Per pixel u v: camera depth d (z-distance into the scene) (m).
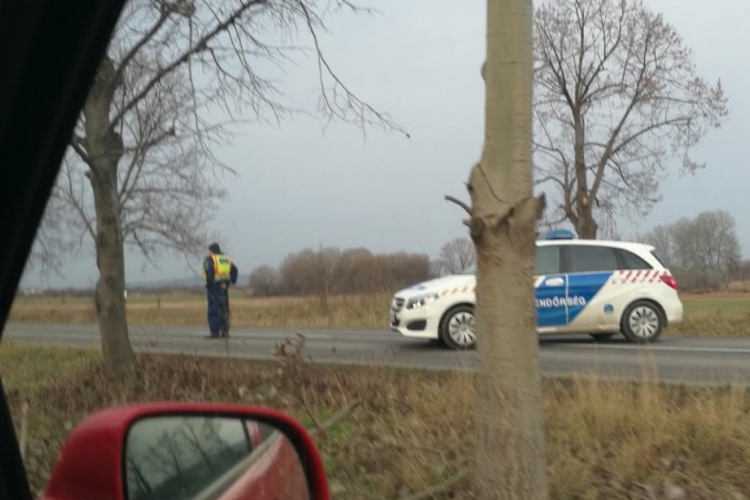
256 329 20.16
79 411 8.12
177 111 9.35
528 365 4.77
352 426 7.30
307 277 24.39
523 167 4.74
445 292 13.45
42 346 14.06
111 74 8.69
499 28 4.73
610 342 14.51
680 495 5.73
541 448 4.80
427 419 7.29
